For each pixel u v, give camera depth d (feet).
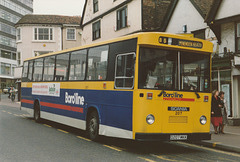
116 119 26.11
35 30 125.59
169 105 24.40
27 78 52.54
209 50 26.48
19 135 33.60
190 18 55.88
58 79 40.01
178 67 25.18
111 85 27.27
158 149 27.25
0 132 35.47
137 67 23.97
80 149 26.30
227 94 47.83
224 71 48.44
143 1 66.80
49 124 45.50
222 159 23.67
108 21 81.35
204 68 26.48
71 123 35.45
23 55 125.49
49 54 44.16
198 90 25.98
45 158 22.52
